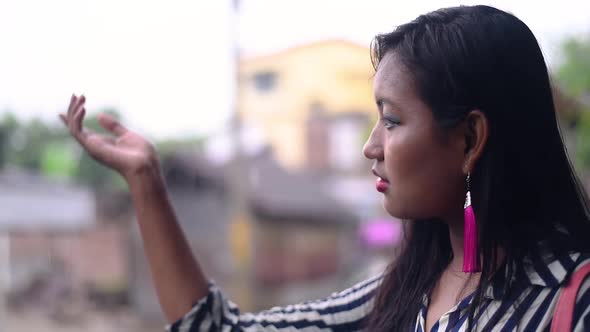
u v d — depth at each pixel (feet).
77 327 47.88
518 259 3.47
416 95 3.52
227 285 47.91
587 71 30.30
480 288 3.52
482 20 3.52
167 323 4.47
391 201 3.68
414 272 4.22
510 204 3.50
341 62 77.20
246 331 4.40
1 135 63.41
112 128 4.77
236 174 33.14
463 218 3.76
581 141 23.18
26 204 36.47
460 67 3.43
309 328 4.44
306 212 53.67
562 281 3.33
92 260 53.47
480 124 3.44
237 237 33.09
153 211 4.52
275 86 80.12
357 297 4.56
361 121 73.56
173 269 4.47
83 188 40.83
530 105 3.49
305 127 75.61
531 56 3.52
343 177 70.54
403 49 3.62
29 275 50.39
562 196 3.58
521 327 3.35
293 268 54.08
